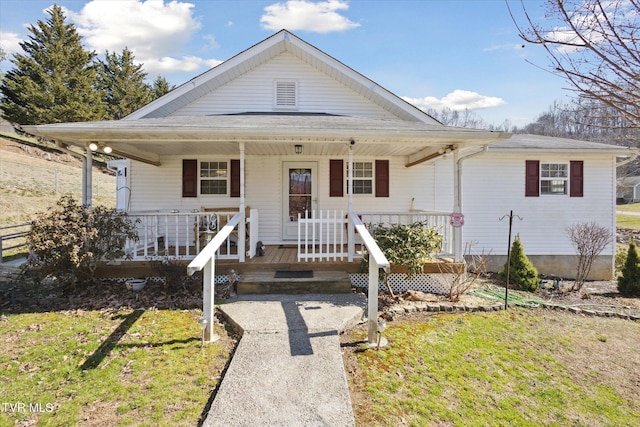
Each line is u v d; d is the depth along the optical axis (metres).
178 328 4.50
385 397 3.20
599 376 3.84
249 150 8.29
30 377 3.43
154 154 8.80
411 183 9.49
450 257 6.83
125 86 34.06
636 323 5.50
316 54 8.80
